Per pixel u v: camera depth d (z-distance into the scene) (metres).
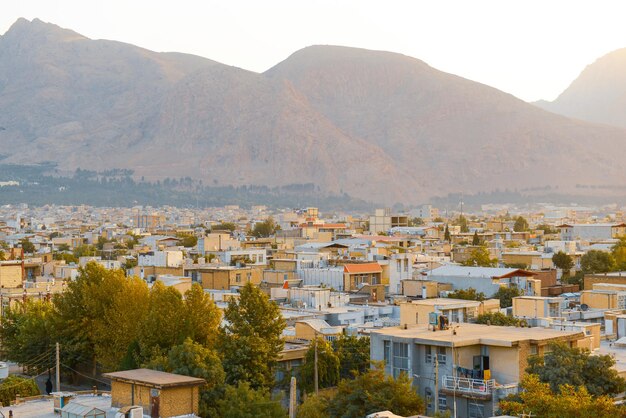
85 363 128.00
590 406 72.56
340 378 105.06
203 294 113.81
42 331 128.75
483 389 81.06
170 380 76.88
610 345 110.19
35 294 165.88
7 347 137.38
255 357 102.00
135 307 122.25
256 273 198.25
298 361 110.31
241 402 85.56
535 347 85.31
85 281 128.50
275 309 108.31
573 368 81.12
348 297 160.50
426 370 86.00
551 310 137.62
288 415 88.69
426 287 169.25
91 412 77.00
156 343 110.12
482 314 122.12
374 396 79.50
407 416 76.62
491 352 85.12
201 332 111.25
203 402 87.62
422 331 91.44
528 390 76.44
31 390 106.00
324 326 125.38
